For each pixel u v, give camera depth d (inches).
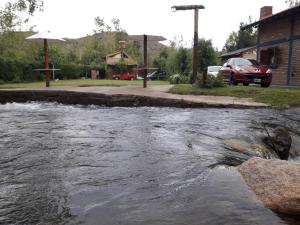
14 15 1067.9
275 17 772.6
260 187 164.1
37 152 235.6
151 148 247.4
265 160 187.5
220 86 580.4
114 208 149.1
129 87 637.3
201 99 486.0
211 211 146.6
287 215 144.9
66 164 208.7
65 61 1472.7
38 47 1225.4
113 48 2506.2
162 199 158.1
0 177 185.6
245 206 151.2
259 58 903.1
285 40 764.0
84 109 463.5
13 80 981.8
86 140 271.4
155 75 1482.5
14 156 225.8
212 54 1138.0
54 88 601.9
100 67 1636.3
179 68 1141.1
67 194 163.2
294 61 732.0
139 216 142.1
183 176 187.8
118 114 413.4
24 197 159.8
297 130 336.2
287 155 282.4
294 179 159.3
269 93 511.5
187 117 388.8
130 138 279.6
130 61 2028.8
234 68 666.8
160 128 324.8
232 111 430.0
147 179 183.2
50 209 147.8
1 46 1067.3
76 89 575.2
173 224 135.7
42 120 368.2
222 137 291.1
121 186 173.3
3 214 143.0
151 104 484.4
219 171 193.8
